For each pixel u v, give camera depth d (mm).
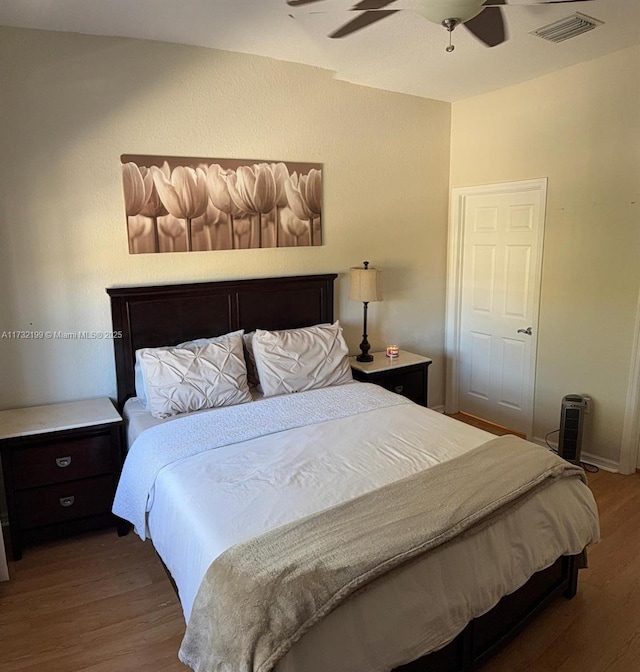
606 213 3480
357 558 1634
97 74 2973
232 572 1612
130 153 3123
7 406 3020
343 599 1528
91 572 2686
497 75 3709
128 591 2539
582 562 2404
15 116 2809
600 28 2885
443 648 1840
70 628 2299
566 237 3729
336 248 4012
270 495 2062
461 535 1845
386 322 4395
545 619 2312
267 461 2359
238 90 3393
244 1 2508
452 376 4777
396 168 4211
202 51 3232
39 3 2500
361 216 4094
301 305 3834
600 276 3566
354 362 3996
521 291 4109
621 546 2818
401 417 2900
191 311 3393
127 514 2535
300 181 3738
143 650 2170
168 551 2121
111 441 2906
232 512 1947
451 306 4684
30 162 2875
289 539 1732
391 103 4090
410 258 4434
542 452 2375
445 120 4418
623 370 3527
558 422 3980
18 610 2406
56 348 3090
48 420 2836
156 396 2910
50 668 2082
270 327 3717
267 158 3578
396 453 2430
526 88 3842
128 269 3215
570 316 3781
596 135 3467
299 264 3848
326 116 3781
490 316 4391
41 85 2848
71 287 3078
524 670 2049
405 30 2889
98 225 3098
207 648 1546
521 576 1983
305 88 3650
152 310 3268
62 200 2980
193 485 2154
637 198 3312
